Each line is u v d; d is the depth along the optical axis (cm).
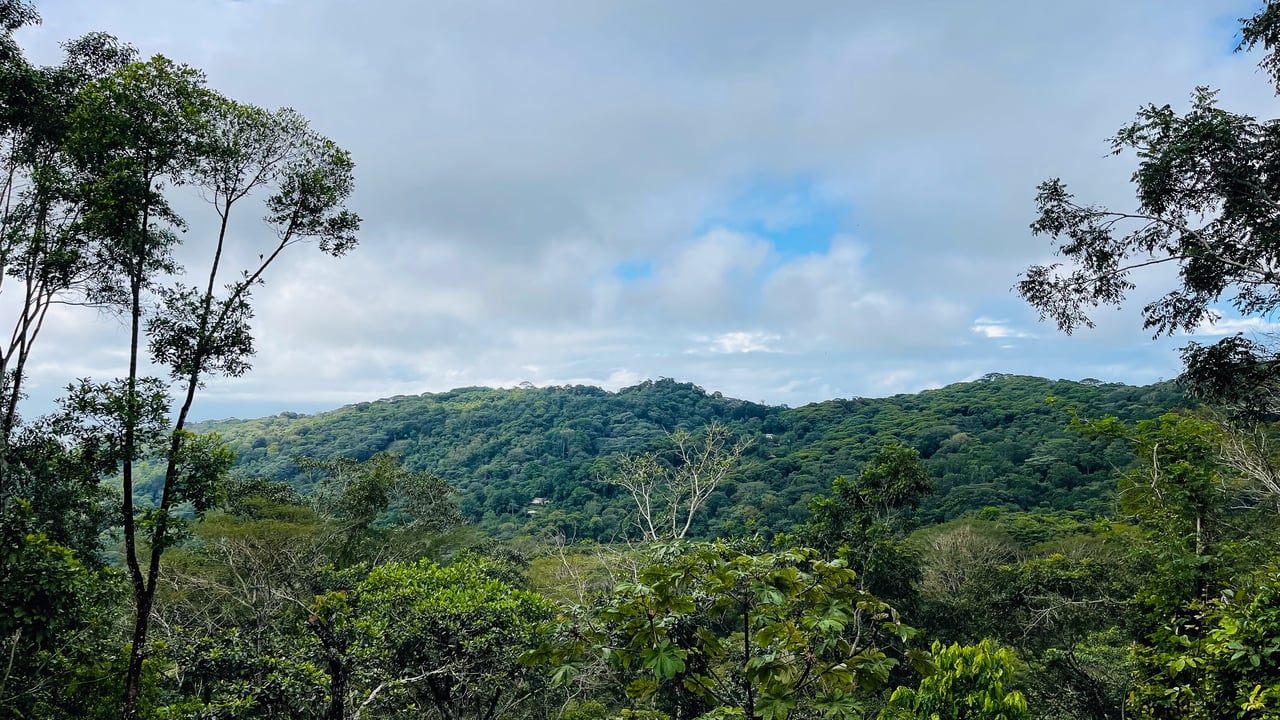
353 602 1296
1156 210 973
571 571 1823
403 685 1004
